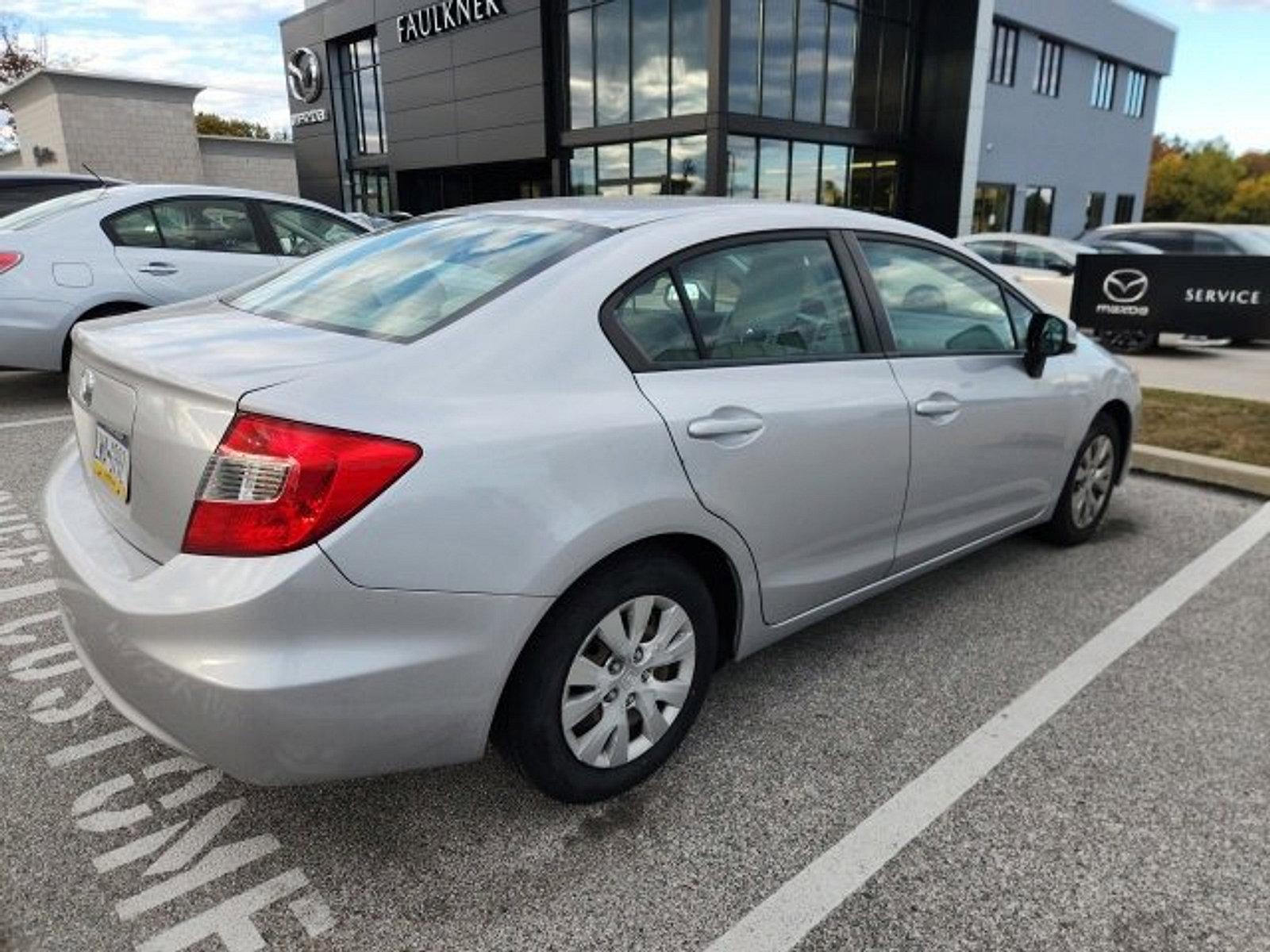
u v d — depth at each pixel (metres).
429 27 22.50
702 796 2.35
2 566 3.64
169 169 24.55
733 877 2.07
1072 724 2.69
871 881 2.06
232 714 1.69
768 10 17.20
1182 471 5.25
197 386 1.79
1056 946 1.88
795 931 1.91
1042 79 25.33
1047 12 23.92
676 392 2.24
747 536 2.40
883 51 19.98
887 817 2.27
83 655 2.02
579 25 19.22
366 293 2.37
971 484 3.20
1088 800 2.35
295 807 2.27
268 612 1.67
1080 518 4.04
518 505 1.90
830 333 2.73
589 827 2.22
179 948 1.83
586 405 2.06
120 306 6.09
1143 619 3.40
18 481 4.66
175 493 1.81
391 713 1.82
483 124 21.78
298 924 1.90
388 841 2.16
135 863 2.06
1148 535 4.32
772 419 2.40
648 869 2.09
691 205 2.69
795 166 18.94
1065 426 3.65
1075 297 10.56
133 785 2.33
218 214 6.62
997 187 24.67
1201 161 50.81
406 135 24.28
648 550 2.21
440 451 1.81
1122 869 2.10
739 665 3.04
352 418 1.75
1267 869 2.11
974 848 2.17
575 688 2.15
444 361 1.95
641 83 18.20
